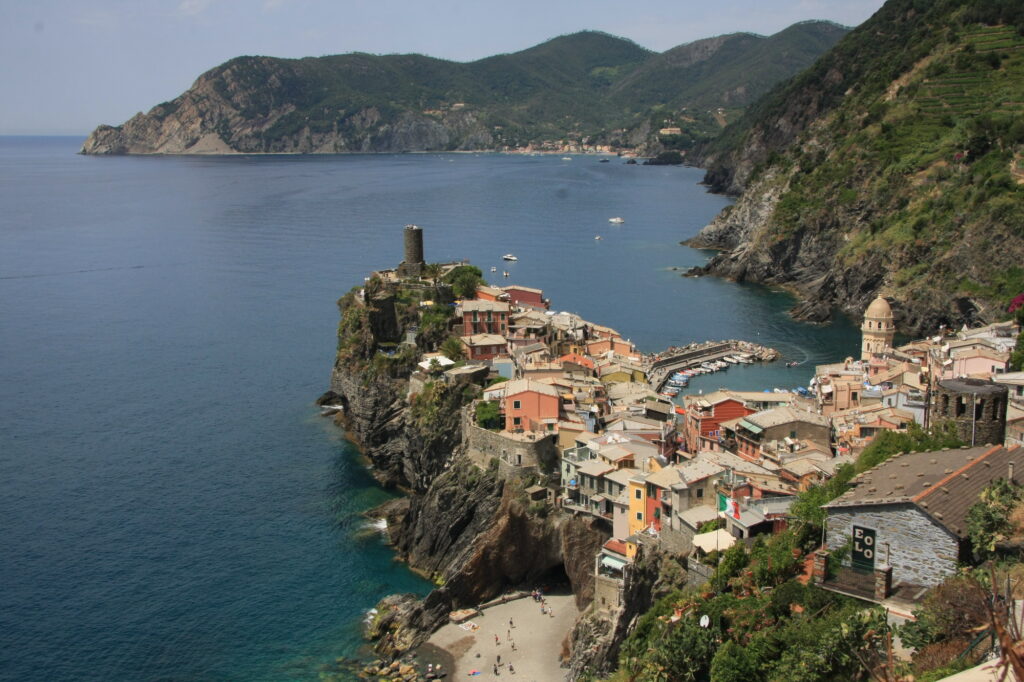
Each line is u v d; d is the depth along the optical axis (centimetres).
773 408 14588
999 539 6094
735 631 7644
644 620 9388
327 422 19300
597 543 12762
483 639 11825
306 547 14138
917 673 5497
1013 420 10075
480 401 15262
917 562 6469
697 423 15038
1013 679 4219
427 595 12775
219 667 11200
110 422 19125
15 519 14712
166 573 13238
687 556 10388
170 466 16912
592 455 13425
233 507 15350
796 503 9312
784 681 6412
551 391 14688
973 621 5609
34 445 17788
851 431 13375
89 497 15550
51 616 12138
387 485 16562
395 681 10856
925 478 6956
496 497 13638
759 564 8212
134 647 11556
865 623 6044
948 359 15000
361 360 18962
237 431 18725
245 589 12888
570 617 12375
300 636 11862
